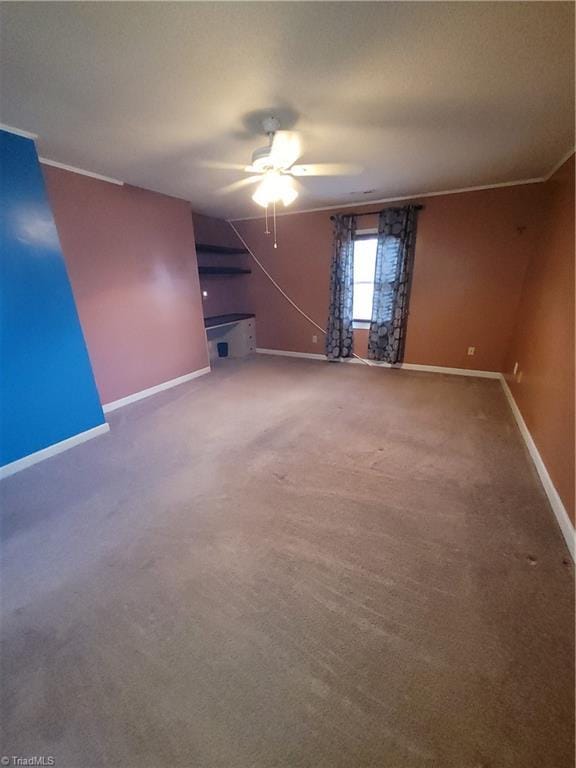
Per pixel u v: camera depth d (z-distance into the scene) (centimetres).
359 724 103
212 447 268
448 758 95
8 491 220
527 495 203
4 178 216
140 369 371
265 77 160
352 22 125
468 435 277
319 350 532
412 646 123
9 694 113
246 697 110
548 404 224
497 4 118
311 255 494
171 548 171
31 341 242
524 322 333
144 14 119
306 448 262
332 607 139
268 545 171
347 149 252
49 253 245
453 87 170
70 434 272
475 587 145
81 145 238
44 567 162
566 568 154
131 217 339
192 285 423
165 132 217
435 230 401
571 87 170
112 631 132
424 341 446
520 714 104
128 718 106
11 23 121
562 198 259
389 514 190
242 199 400
